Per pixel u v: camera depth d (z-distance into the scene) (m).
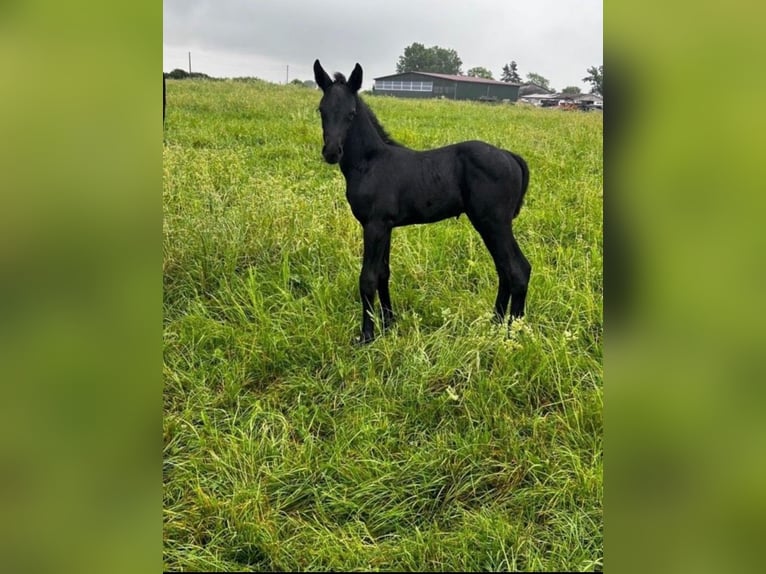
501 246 3.35
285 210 4.56
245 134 8.09
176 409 2.85
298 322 3.48
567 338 3.04
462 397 2.81
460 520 2.28
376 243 3.33
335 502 2.30
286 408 2.92
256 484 2.38
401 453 2.55
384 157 3.29
